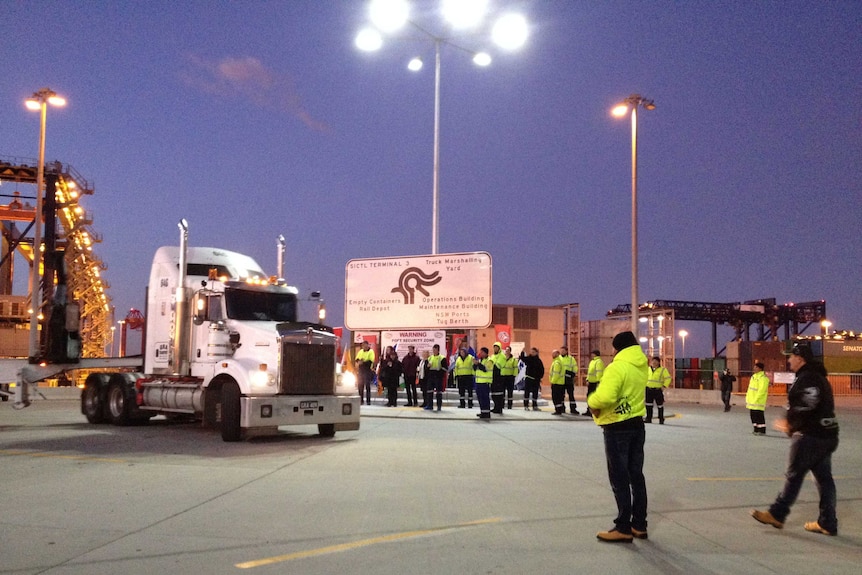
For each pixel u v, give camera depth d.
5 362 17.23
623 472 6.34
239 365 13.57
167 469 9.98
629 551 5.98
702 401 36.88
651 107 28.33
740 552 6.02
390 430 16.38
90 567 5.29
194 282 15.45
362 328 27.39
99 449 12.29
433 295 26.66
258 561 5.50
